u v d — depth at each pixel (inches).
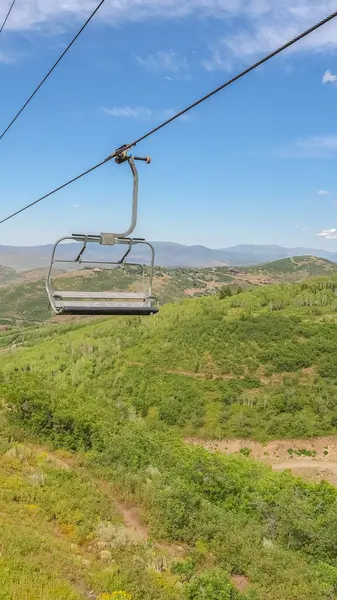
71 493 762.8
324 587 666.2
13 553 477.4
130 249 292.5
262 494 1115.9
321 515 1018.1
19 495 684.7
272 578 661.3
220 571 600.4
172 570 610.5
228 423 2517.2
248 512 1015.0
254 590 605.6
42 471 815.1
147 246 298.4
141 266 302.8
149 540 690.2
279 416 2511.1
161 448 1332.4
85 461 995.9
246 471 1323.8
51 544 551.2
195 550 694.5
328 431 2394.2
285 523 930.1
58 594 416.8
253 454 2317.9
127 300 289.3
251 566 689.0
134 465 1050.7
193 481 1098.7
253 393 2696.9
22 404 1177.4
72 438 1098.7
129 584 514.9
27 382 1617.9
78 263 289.1
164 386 2854.3
